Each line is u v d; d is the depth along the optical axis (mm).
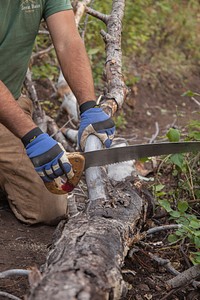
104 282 2205
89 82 3152
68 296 2041
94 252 2365
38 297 2037
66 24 3262
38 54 5133
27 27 3334
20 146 3668
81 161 2695
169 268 3018
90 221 2658
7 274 2572
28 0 3262
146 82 6922
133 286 2926
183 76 7512
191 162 3990
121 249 2549
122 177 3223
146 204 3125
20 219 3652
